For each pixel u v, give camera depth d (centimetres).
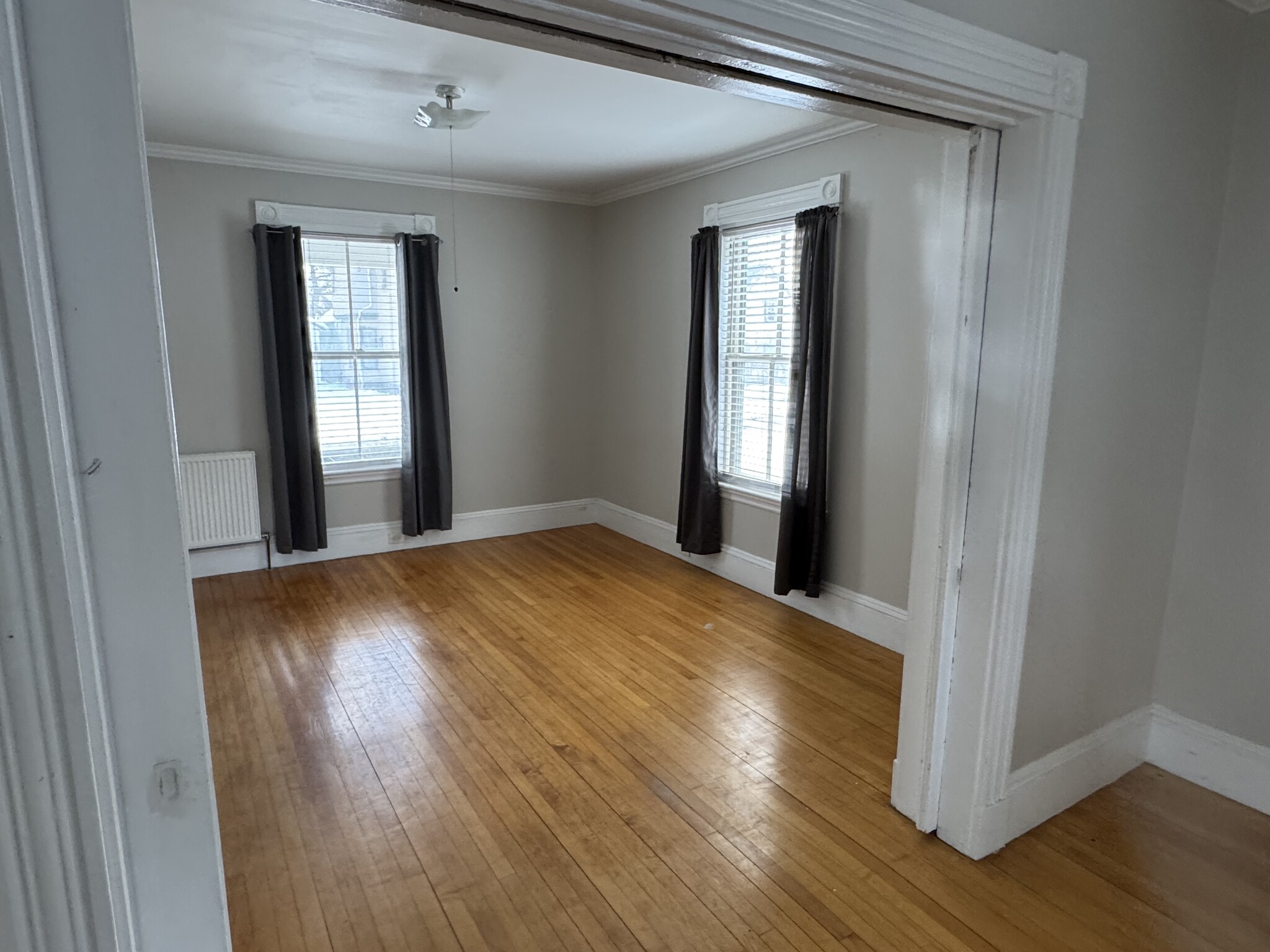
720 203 462
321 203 486
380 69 303
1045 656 226
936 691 225
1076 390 211
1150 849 229
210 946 100
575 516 623
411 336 514
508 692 330
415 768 272
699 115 362
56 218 78
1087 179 197
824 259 381
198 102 348
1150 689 271
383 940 194
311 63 296
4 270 71
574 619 418
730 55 139
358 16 253
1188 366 245
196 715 93
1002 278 198
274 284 470
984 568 211
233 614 420
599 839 234
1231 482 247
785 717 310
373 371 524
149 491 87
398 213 512
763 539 459
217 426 475
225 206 459
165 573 89
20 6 73
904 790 244
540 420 593
